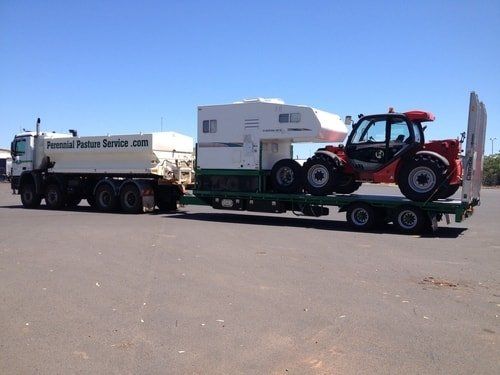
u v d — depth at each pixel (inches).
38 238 488.7
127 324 230.2
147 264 363.3
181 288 294.8
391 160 587.2
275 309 254.8
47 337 213.8
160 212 823.7
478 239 519.8
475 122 530.6
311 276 329.4
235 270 345.7
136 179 797.9
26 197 907.4
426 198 561.0
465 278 329.1
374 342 209.9
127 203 791.1
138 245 448.5
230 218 721.6
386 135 592.1
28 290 288.4
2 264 361.1
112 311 249.4
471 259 398.9
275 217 745.6
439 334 220.4
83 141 842.2
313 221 692.1
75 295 278.1
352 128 612.1
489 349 203.8
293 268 354.6
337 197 604.4
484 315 248.1
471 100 528.1
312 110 629.0
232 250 428.1
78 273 332.5
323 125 634.8
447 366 186.7
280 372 180.5
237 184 681.6
